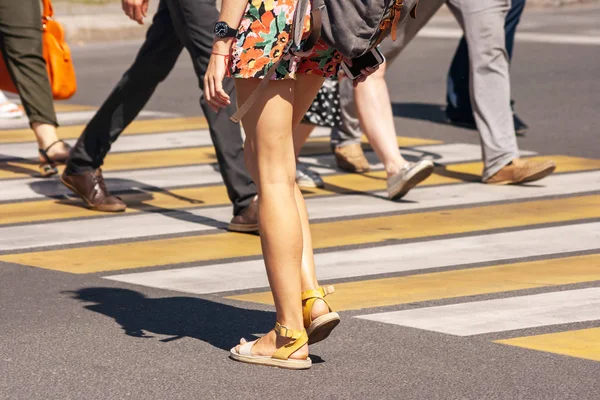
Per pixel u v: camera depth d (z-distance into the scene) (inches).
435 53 1151.0
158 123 751.1
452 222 486.6
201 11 448.8
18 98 888.3
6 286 392.5
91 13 1451.8
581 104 816.9
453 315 353.4
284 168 303.7
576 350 319.6
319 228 477.4
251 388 292.0
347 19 287.7
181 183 572.1
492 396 285.1
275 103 298.8
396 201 530.9
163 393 288.0
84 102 843.4
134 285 392.8
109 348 324.2
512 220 489.1
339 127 593.0
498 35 553.3
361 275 404.2
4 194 549.3
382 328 341.4
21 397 285.7
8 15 580.1
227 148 463.8
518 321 346.6
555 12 1665.8
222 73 295.6
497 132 560.7
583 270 407.5
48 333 338.3
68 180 518.0
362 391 289.4
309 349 323.3
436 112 807.7
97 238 463.2
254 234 470.0
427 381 295.9
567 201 526.3
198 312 359.9
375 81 525.0
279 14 289.7
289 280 305.1
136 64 491.2
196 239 461.1
